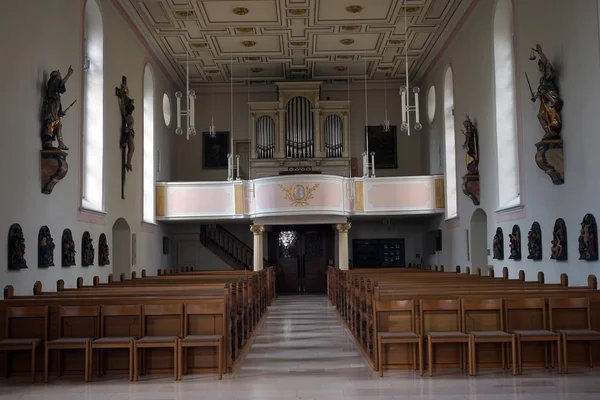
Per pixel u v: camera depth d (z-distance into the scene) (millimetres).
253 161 23609
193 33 19266
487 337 7836
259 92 24719
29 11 10820
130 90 17453
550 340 8070
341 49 21016
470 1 16484
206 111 24641
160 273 20531
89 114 14727
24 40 10617
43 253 11070
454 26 18391
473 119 16656
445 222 20297
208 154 24453
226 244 24328
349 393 7062
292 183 19953
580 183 10539
